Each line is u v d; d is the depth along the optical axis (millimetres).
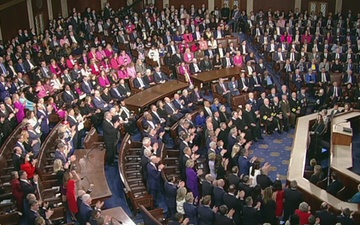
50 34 24312
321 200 11875
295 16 27781
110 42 25391
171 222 10336
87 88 18828
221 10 28906
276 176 15320
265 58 24125
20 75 18562
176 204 11820
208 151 14125
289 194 11672
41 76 19625
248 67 21828
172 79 22141
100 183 12633
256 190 11719
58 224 11789
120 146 14859
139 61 21359
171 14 27859
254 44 25562
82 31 26156
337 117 17031
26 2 24281
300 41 25141
